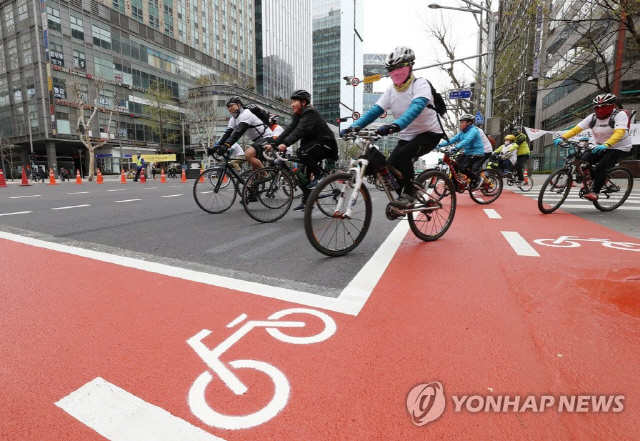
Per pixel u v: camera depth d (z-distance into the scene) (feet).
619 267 9.75
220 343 5.93
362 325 6.54
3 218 18.70
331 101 338.13
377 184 15.69
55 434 4.07
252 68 220.43
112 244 12.81
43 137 122.83
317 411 4.40
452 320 6.71
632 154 59.67
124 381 4.96
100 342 5.96
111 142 140.87
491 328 6.39
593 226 16.08
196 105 157.07
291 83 265.75
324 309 7.21
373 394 4.69
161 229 15.83
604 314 6.89
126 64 144.05
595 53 58.85
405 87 11.85
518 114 128.67
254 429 4.13
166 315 6.93
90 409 4.45
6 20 123.85
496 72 71.05
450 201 14.12
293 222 17.85
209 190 20.95
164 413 4.38
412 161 12.25
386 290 8.23
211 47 186.80
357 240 11.66
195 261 10.67
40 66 118.11
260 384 4.90
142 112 152.87
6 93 129.18
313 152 18.22
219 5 191.42
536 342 5.90
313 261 10.71
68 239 13.56
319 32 339.57
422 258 10.92
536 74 80.69
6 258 10.78
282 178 18.58
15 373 5.14
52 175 69.36
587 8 55.62
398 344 5.88
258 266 10.19
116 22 138.72
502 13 55.01
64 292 8.10
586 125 19.66
